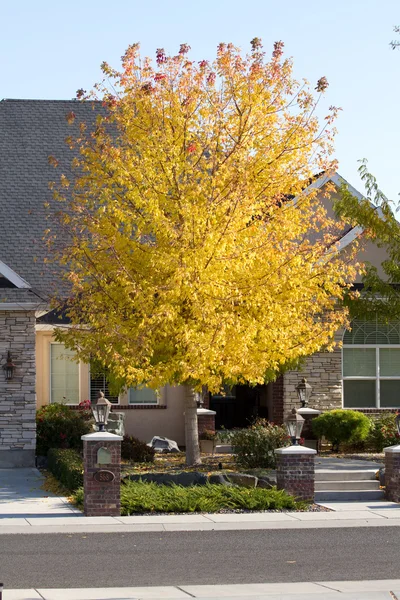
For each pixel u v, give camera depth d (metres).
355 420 23.16
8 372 22.06
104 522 14.96
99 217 19.03
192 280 17.86
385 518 15.52
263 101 18.56
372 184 21.81
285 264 18.58
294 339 19.41
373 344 25.53
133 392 25.55
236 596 10.02
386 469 17.69
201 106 18.62
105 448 15.64
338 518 15.50
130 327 18.53
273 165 18.73
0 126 27.66
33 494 17.91
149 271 18.55
